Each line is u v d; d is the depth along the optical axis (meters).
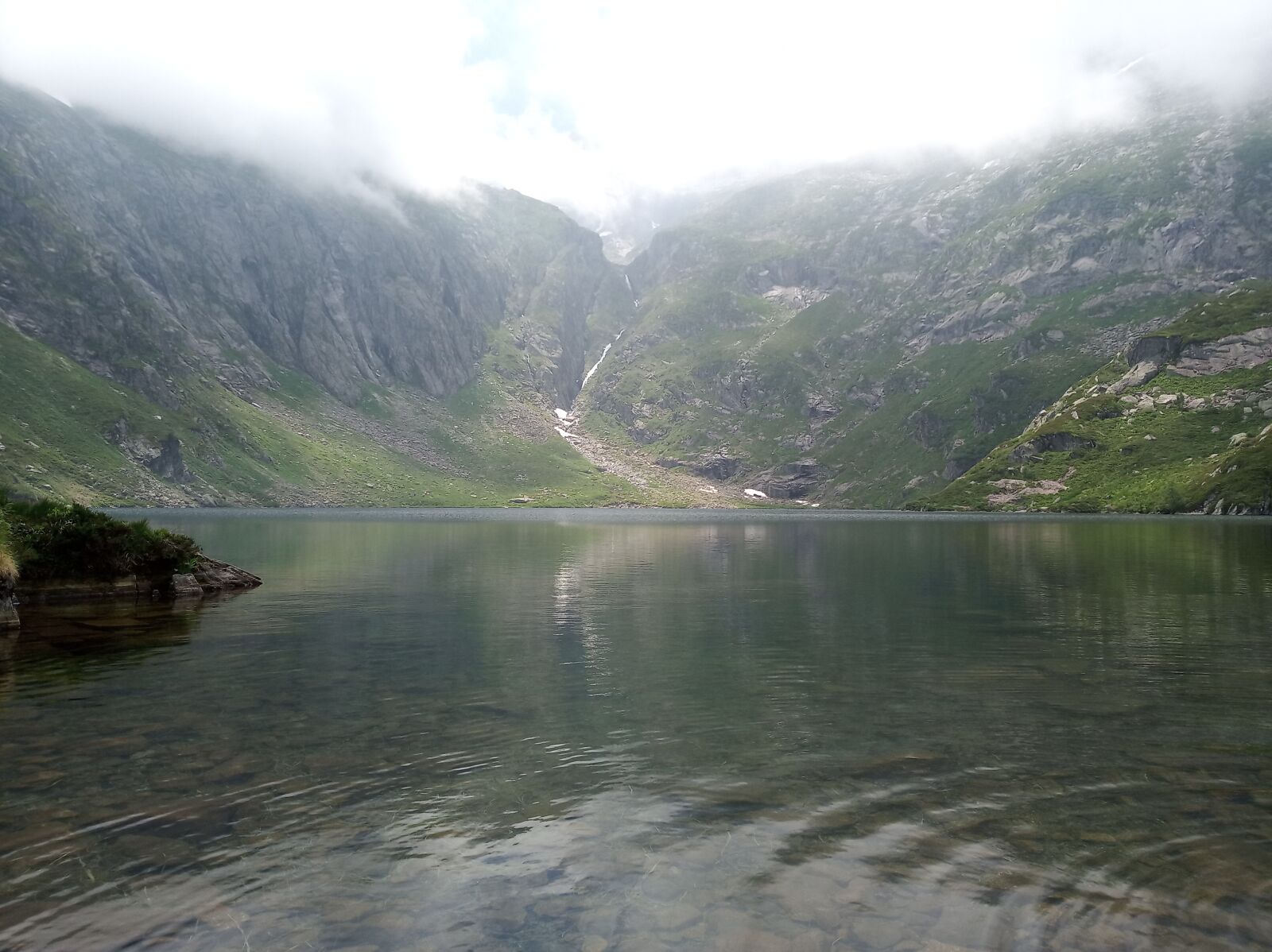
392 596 47.22
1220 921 10.02
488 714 20.28
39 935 9.77
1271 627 34.12
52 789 14.77
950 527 173.00
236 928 10.04
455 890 11.02
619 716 20.09
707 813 13.69
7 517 43.72
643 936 9.82
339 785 15.09
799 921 10.12
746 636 32.72
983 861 11.79
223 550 89.62
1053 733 18.34
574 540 117.69
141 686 23.55
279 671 25.77
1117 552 83.00
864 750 17.14
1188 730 18.56
